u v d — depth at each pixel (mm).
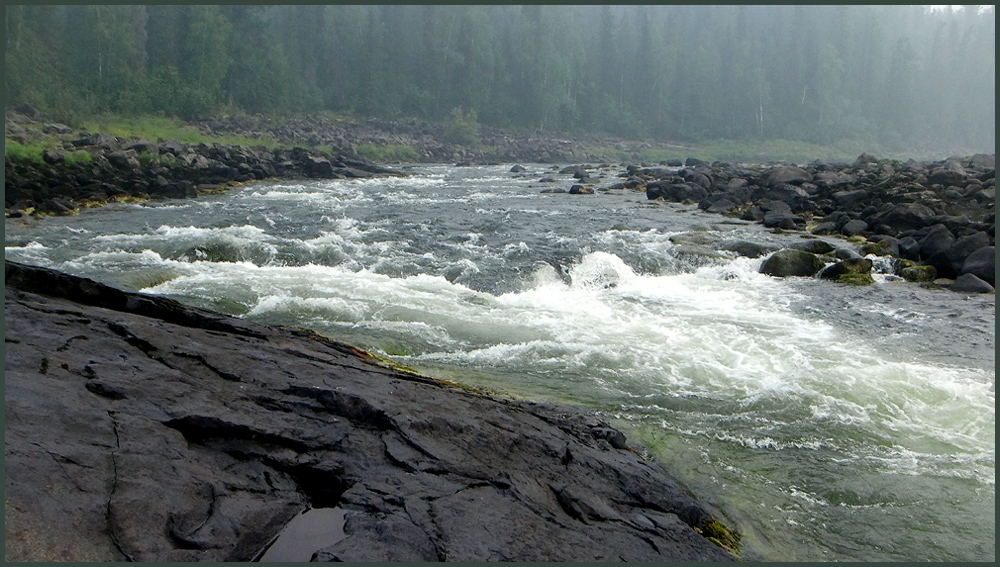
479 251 13711
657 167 41219
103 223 16531
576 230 16438
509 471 3988
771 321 9258
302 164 32906
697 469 5035
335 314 8992
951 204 16172
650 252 13555
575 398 6367
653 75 85500
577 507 3795
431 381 5699
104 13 53375
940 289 11461
